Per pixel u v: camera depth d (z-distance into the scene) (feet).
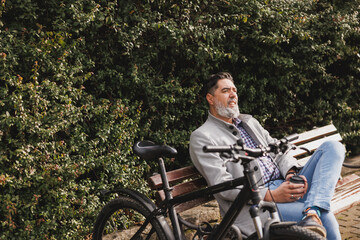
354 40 16.92
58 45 9.94
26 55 9.63
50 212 10.07
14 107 9.17
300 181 8.68
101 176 11.12
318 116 16.57
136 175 12.07
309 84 15.64
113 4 10.71
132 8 11.33
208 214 11.93
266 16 13.42
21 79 9.23
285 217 8.60
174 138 12.87
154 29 11.56
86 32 10.80
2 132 9.16
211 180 8.85
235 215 7.63
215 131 9.55
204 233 8.36
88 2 10.44
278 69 14.80
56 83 10.33
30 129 9.34
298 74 15.33
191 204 10.04
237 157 6.84
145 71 12.02
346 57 16.63
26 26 9.95
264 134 10.47
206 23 12.95
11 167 9.37
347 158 18.63
